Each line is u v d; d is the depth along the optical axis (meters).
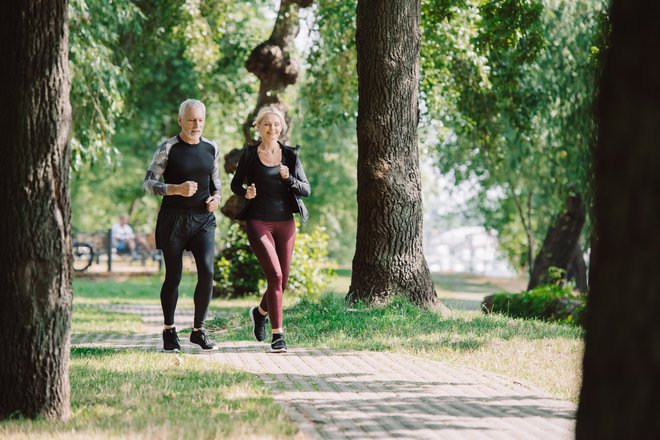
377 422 5.75
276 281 9.52
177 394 6.66
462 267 72.12
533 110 25.17
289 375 7.83
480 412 6.19
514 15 15.70
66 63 5.87
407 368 8.35
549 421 5.91
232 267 22.16
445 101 22.73
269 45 22.22
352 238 52.44
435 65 21.75
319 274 21.89
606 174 3.28
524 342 10.07
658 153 3.12
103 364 8.29
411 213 12.81
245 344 10.26
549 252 30.75
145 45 24.94
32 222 5.74
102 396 6.60
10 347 5.75
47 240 5.78
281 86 22.42
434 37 20.78
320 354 9.33
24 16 5.71
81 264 35.94
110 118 20.83
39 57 5.74
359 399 6.64
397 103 12.81
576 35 23.50
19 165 5.73
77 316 16.38
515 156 29.28
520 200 37.00
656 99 3.14
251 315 10.44
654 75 3.14
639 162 3.16
